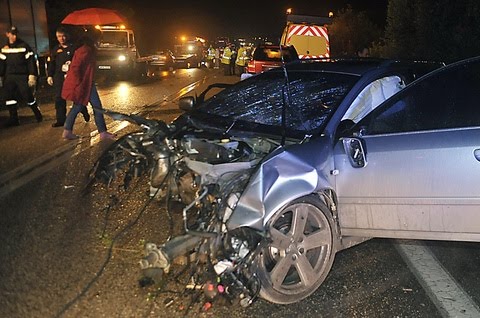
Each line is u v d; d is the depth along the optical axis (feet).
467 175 12.53
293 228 12.52
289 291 12.64
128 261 14.56
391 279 14.14
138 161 16.28
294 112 15.38
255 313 12.32
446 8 39.78
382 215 13.24
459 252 15.93
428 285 13.83
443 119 13.10
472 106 13.00
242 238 11.84
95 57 29.32
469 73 13.44
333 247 13.29
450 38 39.68
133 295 12.82
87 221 17.40
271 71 18.86
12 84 33.86
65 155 26.07
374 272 14.52
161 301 12.55
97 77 72.90
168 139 15.05
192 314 12.12
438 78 13.73
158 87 63.72
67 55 32.42
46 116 38.29
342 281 13.98
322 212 12.98
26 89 34.19
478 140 12.53
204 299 12.48
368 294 13.32
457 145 12.62
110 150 16.46
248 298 11.91
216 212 12.14
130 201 19.10
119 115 16.30
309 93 16.16
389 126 13.42
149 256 11.40
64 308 12.21
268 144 14.01
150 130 15.76
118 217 17.69
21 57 33.65
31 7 54.54
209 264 11.78
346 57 19.43
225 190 12.41
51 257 14.78
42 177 22.20
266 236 11.88
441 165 12.67
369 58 18.61
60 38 32.42
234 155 13.88
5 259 14.62
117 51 73.61
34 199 19.45
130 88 62.18
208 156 13.83
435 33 41.22
